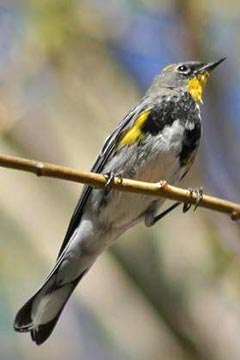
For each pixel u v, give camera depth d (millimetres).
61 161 15625
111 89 16047
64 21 15180
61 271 11344
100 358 15062
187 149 11570
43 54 15211
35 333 10875
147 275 14992
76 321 15555
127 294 14992
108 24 15625
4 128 15133
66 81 15648
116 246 15180
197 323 14633
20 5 15000
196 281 14844
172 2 15242
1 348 15242
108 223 11508
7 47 15102
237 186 14391
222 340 14531
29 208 15406
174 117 11570
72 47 15461
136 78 16203
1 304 15102
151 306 14898
